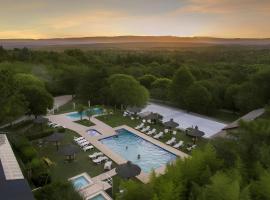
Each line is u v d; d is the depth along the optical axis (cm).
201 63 10481
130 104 4856
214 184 1120
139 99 4872
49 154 2897
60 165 2650
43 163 2483
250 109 4666
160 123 4084
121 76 5306
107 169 2580
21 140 2905
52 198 1850
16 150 2806
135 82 5041
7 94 3331
